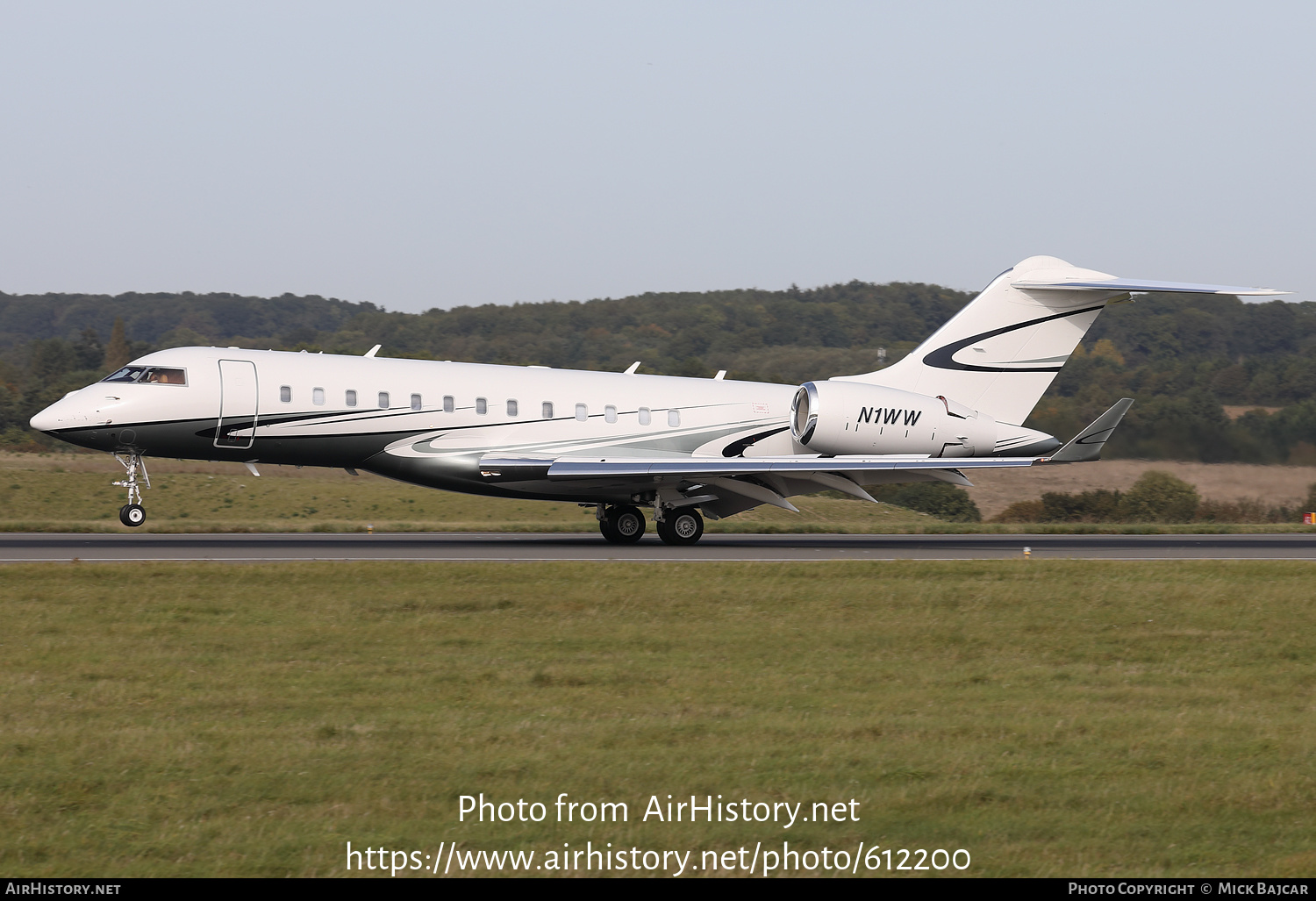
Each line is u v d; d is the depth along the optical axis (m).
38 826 32.81
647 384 110.00
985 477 199.75
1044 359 114.19
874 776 37.50
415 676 50.38
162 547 97.69
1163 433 189.50
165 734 40.94
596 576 76.88
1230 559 98.81
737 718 44.47
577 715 44.34
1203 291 107.94
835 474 109.69
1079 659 57.75
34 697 46.09
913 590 74.19
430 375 103.12
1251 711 47.09
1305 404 198.00
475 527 130.75
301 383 99.25
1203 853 31.73
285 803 34.66
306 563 80.12
